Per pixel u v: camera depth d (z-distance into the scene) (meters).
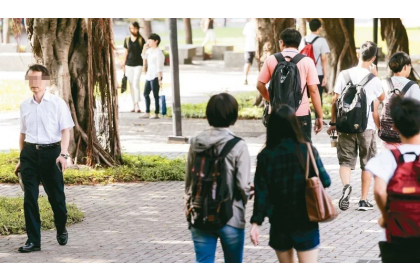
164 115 22.56
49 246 9.91
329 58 25.72
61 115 9.41
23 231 10.66
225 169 6.63
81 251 9.63
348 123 11.07
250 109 22.72
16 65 37.09
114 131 15.24
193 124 21.19
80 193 13.20
